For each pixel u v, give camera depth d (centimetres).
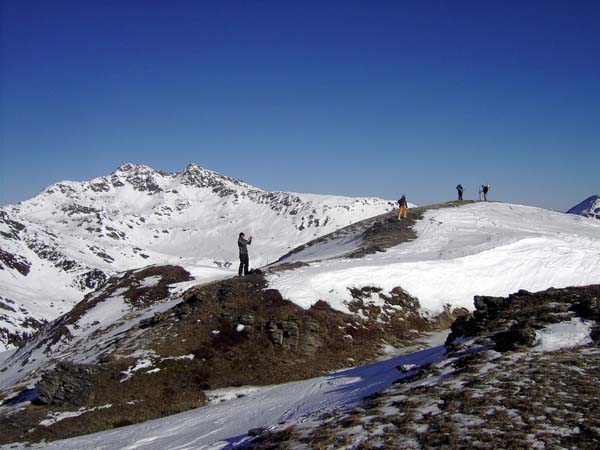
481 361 1672
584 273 4116
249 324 2847
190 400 2300
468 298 3678
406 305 3403
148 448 1666
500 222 5522
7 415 2205
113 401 2298
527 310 2219
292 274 3419
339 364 2709
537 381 1388
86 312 5166
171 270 6159
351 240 5631
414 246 4603
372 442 1139
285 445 1249
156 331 2875
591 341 1752
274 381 2506
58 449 1823
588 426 1085
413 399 1395
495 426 1129
